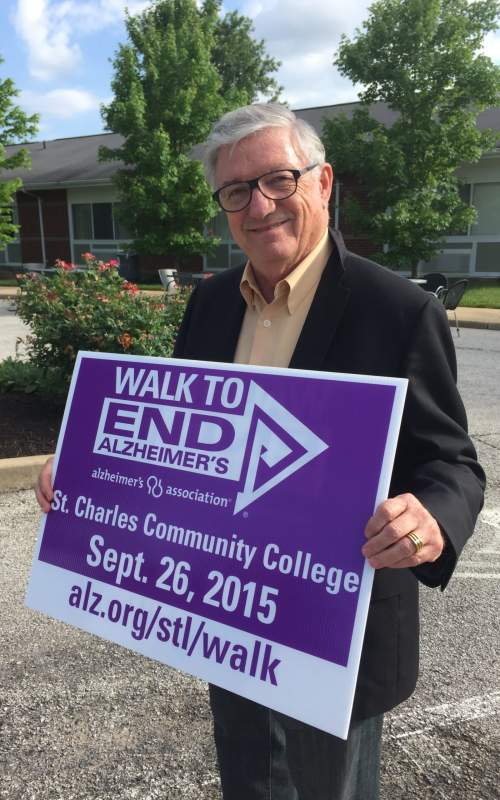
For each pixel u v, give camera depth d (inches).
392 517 48.4
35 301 246.8
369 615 57.1
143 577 61.9
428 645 116.2
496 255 661.9
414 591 60.6
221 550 57.6
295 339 62.1
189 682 107.0
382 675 57.7
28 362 272.7
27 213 946.7
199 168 675.4
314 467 53.9
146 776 87.5
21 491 186.4
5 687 105.0
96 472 66.3
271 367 57.2
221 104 716.7
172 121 696.4
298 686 52.4
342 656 50.9
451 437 55.2
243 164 59.6
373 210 591.8
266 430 56.8
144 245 699.4
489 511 173.5
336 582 51.8
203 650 57.6
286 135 59.7
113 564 63.9
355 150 563.2
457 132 544.4
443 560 51.5
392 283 58.0
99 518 65.4
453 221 572.7
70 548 66.7
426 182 556.4
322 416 54.1
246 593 55.9
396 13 534.3
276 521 55.1
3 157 708.7
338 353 58.0
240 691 55.0
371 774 62.6
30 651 114.7
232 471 58.1
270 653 54.0
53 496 68.6
